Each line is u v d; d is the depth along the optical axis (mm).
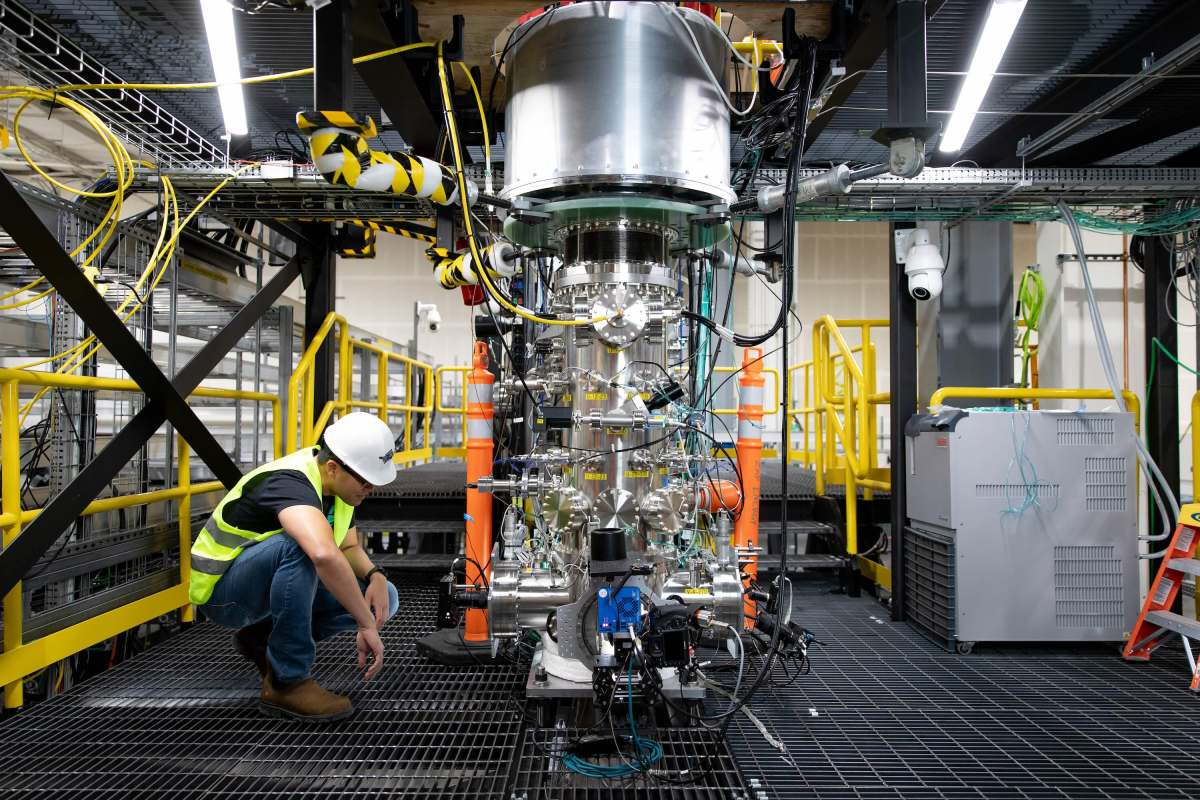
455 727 2150
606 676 1899
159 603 3045
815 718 2277
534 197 2211
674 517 2170
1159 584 2902
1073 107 2934
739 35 2521
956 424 3029
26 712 2258
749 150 2654
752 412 2965
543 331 2688
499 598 2127
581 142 2037
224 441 6781
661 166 2043
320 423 4418
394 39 2084
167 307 4480
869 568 3967
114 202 2670
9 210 2037
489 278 2367
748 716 2270
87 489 2539
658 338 2287
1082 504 3016
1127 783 1881
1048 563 3000
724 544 2242
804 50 2021
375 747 2014
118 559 2873
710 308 2834
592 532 1972
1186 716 2312
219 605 2217
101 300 2428
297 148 3518
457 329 10297
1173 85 2686
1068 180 2965
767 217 2592
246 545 2213
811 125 2609
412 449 7074
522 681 2539
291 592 2100
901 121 1910
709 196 2195
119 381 2805
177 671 2637
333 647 2904
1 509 2373
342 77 1872
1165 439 3473
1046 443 3033
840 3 2053
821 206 3256
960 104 2393
